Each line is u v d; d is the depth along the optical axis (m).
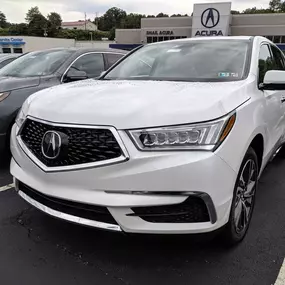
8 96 4.20
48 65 5.27
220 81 2.94
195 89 2.60
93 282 2.28
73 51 5.64
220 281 2.30
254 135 2.58
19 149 2.60
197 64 3.31
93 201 2.19
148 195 2.12
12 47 53.75
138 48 4.11
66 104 2.45
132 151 2.11
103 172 2.15
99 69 5.87
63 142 2.26
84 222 2.31
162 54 3.67
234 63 3.19
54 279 2.30
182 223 2.19
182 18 37.84
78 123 2.23
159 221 2.20
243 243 2.74
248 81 2.88
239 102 2.49
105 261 2.49
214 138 2.15
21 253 2.57
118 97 2.47
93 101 2.43
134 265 2.45
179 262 2.49
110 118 2.18
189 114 2.18
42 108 2.51
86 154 2.21
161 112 2.20
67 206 2.36
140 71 3.51
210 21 33.12
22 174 2.58
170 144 2.12
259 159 3.06
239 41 3.56
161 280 2.30
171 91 2.56
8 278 2.30
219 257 2.55
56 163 2.31
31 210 3.24
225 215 2.27
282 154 4.99
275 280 2.32
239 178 2.42
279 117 3.57
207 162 2.10
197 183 2.10
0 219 3.06
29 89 4.48
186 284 2.27
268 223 3.08
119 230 2.22
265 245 2.72
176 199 2.12
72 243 2.71
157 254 2.58
